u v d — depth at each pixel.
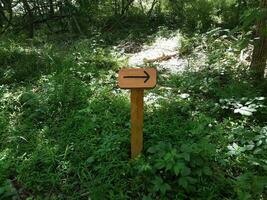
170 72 2.64
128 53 3.29
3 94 2.29
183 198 1.50
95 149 1.77
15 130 1.97
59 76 2.45
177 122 1.93
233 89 2.16
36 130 1.99
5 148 1.86
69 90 2.29
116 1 4.37
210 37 3.08
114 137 1.77
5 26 4.22
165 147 1.62
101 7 4.33
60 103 2.15
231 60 2.59
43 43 3.66
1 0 3.99
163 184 1.50
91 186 1.58
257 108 2.01
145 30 3.92
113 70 2.71
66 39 3.83
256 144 1.69
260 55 2.36
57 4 4.17
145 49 3.33
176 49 3.16
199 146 1.60
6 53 2.89
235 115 2.02
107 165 1.66
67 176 1.67
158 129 1.87
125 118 1.99
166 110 2.04
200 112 2.05
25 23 4.22
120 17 4.19
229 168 1.65
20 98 2.24
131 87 1.55
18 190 1.61
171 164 1.51
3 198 1.57
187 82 2.34
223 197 1.50
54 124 2.03
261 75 2.40
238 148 1.68
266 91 2.23
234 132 1.82
